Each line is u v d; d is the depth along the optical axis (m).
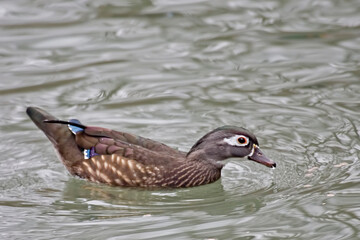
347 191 12.02
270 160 12.85
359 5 20.95
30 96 16.23
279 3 21.41
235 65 17.84
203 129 14.78
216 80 17.06
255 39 19.17
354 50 18.31
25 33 19.52
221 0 21.69
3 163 13.44
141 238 10.53
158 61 18.12
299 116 15.22
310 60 17.92
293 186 12.42
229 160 13.08
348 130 14.48
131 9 21.08
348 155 13.48
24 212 11.60
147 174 12.88
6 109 15.63
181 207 11.95
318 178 12.63
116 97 16.27
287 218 11.13
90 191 12.78
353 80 16.73
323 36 19.12
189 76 17.31
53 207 11.86
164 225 11.05
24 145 14.18
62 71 17.53
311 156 13.55
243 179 13.12
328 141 14.09
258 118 15.20
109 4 21.31
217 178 13.23
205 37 19.34
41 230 10.90
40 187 12.69
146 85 16.84
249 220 11.15
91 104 15.90
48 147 14.17
